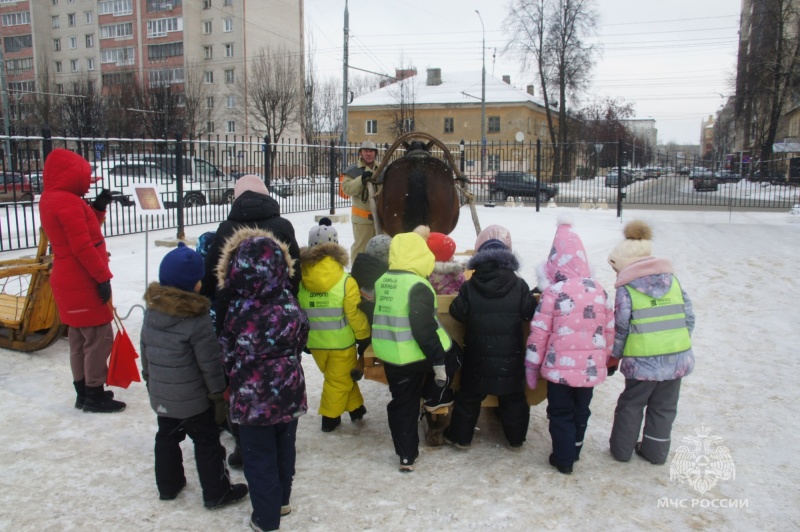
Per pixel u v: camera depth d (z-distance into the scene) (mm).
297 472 3902
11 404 4879
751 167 31562
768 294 8406
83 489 3678
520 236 13875
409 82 55812
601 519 3383
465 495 3625
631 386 3973
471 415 4145
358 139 55375
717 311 7605
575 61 44156
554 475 3863
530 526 3314
